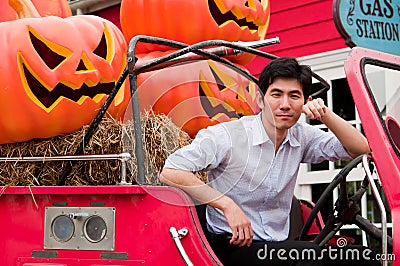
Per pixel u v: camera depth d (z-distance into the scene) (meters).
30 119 3.34
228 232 3.17
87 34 3.54
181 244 2.81
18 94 3.31
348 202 3.25
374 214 5.80
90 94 3.57
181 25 4.33
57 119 3.36
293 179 3.29
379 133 2.83
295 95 3.12
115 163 3.27
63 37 3.43
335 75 6.33
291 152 3.28
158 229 2.88
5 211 3.15
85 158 3.07
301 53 6.61
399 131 3.05
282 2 6.77
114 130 3.35
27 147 3.42
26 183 3.38
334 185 3.24
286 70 3.09
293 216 3.78
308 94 3.18
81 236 2.99
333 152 3.37
